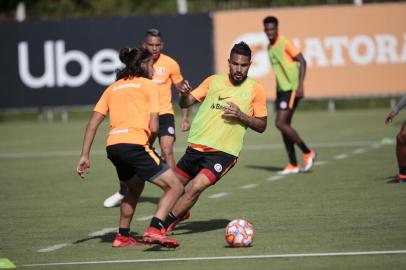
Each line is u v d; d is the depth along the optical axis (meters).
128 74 30.00
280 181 47.66
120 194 40.88
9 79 92.62
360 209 37.28
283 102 50.16
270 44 50.72
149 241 28.53
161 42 39.84
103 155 64.12
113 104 29.83
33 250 30.94
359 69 92.31
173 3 117.38
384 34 92.12
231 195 43.19
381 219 34.69
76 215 38.78
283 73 50.22
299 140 50.59
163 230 29.34
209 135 31.98
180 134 78.38
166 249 30.08
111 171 54.94
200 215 37.50
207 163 31.66
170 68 39.91
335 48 92.19
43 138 79.06
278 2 110.50
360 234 31.66
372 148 61.91
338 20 92.19
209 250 29.61
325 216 35.91
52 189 47.75
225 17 91.88
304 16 92.00
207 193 44.19
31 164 60.00
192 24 91.94
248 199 41.62
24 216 38.91
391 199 39.66
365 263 26.72
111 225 35.94
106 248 30.78
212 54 92.00
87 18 92.06
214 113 32.12
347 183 45.50
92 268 27.31
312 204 39.22
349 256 27.83
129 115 29.48
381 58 92.25
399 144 44.28
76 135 80.88
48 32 92.25
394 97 98.19
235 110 31.39
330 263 26.86
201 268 26.67
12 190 47.78
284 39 50.25
